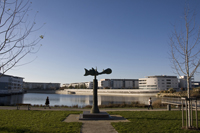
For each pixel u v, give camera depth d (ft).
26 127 37.24
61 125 39.86
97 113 51.26
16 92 420.77
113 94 419.54
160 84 409.90
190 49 38.01
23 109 72.28
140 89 417.69
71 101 202.49
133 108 84.53
